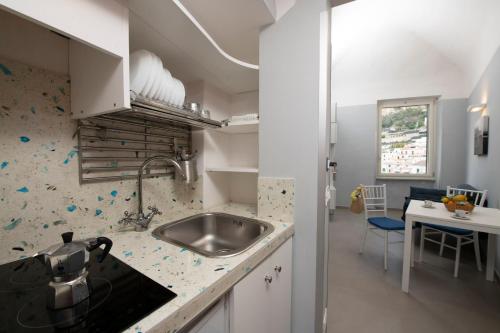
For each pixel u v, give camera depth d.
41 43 0.80
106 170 1.01
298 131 1.12
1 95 0.71
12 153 0.74
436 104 4.33
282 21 1.12
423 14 3.13
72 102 0.87
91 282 0.61
